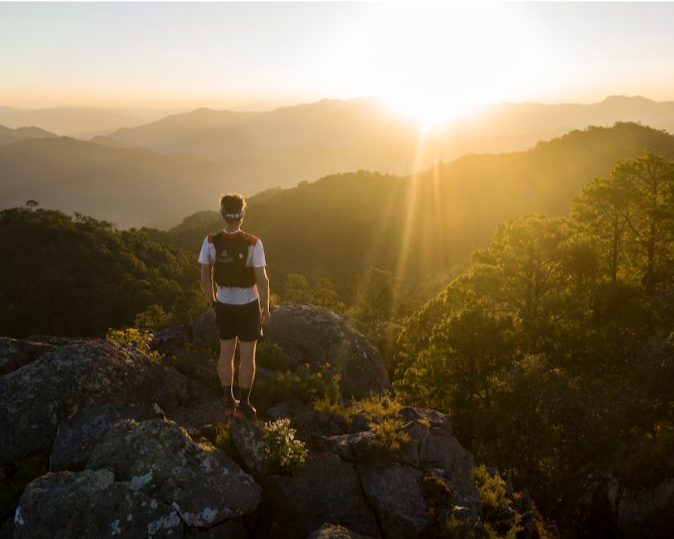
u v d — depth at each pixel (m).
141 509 4.66
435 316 25.58
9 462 5.98
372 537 4.98
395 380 21.83
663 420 16.88
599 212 32.38
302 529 5.27
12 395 6.40
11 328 109.00
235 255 5.36
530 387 17.72
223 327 5.64
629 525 12.84
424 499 5.85
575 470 16.08
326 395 7.82
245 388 5.88
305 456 5.91
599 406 17.30
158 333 11.33
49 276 112.94
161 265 133.88
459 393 18.23
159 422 5.29
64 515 4.55
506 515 6.50
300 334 10.54
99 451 5.22
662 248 30.52
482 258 27.39
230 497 5.02
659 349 18.97
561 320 23.42
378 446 6.14
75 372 6.71
